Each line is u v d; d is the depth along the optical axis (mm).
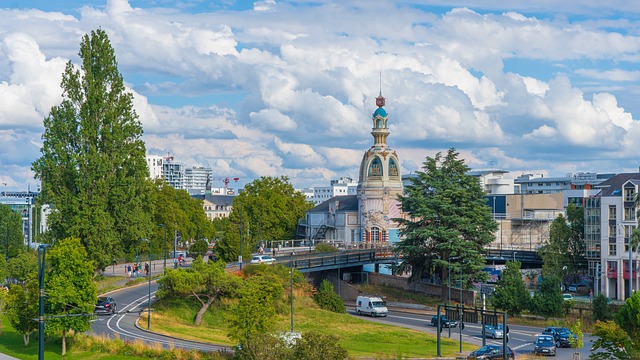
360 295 136000
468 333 104250
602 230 140250
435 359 80375
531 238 183125
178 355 73812
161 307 99375
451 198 134875
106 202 115188
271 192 197250
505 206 197250
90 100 115688
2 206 176125
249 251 149750
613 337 72625
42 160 114750
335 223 193125
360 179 186750
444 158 137750
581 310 113062
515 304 114812
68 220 113438
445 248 128000
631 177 144125
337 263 140500
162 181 176750
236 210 179500
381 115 185875
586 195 184750
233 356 73062
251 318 77562
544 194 196500
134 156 119125
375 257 149875
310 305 116000
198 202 194625
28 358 78000
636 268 136625
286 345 70188
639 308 77375
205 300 102562
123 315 95625
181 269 100312
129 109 119312
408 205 136625
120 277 125250
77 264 81812
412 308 130875
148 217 119938
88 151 115688
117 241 115500
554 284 115188
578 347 89312
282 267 122750
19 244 174500
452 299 131125
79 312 80875
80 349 80188
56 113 115750
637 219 128625
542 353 84625
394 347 88500
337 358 67312
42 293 60312
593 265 143375
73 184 115312
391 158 184875
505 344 74750
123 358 75438
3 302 89625
